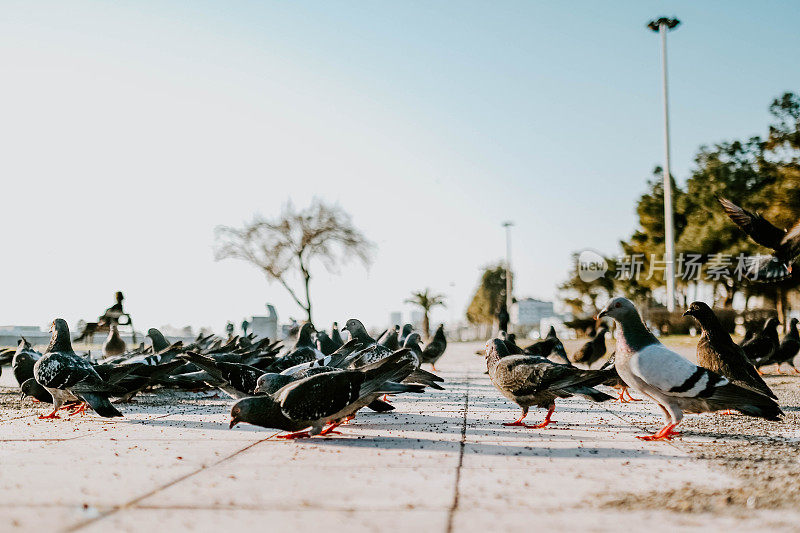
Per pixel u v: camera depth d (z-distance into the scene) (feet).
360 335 9.24
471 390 9.62
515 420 6.90
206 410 7.68
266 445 5.74
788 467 5.08
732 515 4.26
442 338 13.84
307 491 4.61
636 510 4.33
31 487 4.66
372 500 4.47
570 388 6.40
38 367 6.93
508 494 4.56
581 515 4.26
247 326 27.96
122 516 4.25
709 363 6.99
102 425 6.67
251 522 4.17
